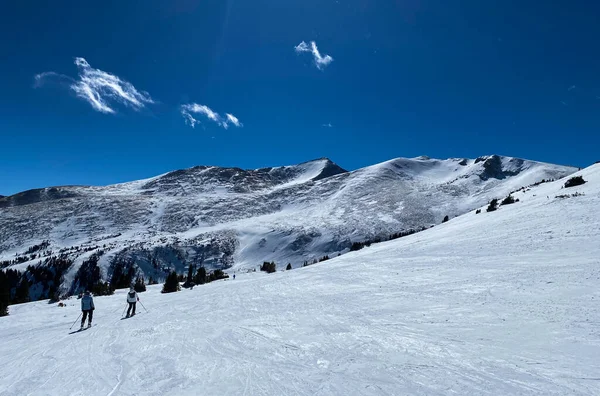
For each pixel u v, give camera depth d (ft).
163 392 23.68
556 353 24.84
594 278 42.19
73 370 30.04
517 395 19.62
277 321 43.52
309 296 61.21
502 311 36.81
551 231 75.82
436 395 20.43
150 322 51.16
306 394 21.81
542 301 37.81
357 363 26.66
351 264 97.81
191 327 44.60
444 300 45.16
